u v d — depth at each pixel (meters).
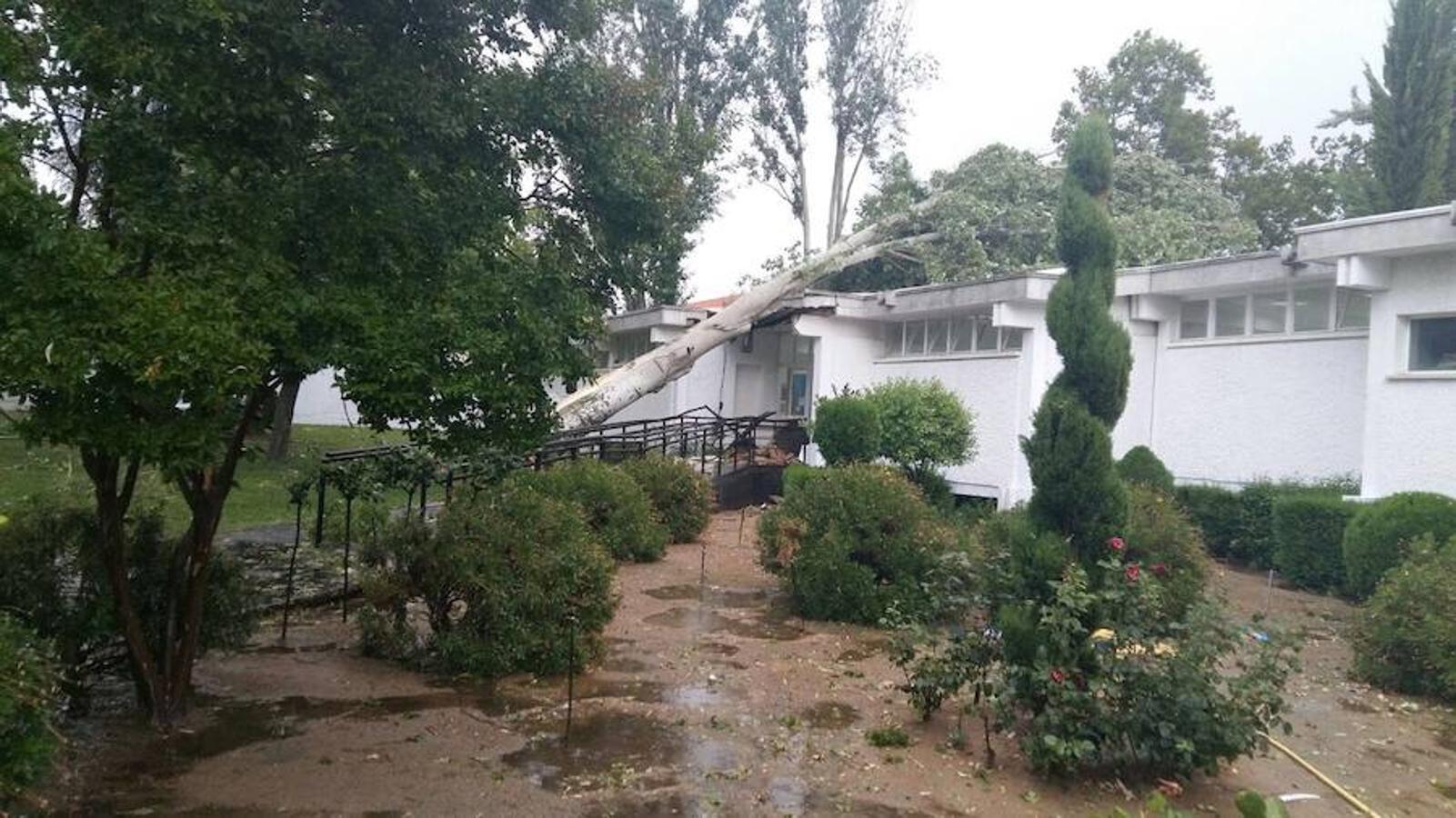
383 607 7.33
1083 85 28.64
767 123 25.12
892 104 25.03
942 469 17.23
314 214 4.82
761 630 8.73
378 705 6.38
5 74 3.99
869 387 17.88
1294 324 13.64
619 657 7.71
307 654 7.49
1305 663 8.20
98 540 5.68
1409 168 17.17
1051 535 6.05
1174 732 5.11
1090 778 5.37
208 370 3.75
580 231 6.46
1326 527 10.95
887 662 7.73
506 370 4.82
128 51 4.14
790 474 14.21
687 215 13.77
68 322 3.66
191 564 5.86
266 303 4.18
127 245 4.17
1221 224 18.91
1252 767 5.76
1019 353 15.96
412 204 5.18
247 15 4.56
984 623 6.21
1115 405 6.32
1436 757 6.10
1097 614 5.52
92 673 6.20
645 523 11.95
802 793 5.14
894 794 5.15
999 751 5.77
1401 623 7.46
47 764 4.14
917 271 21.00
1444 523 9.31
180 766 5.25
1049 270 15.65
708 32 23.78
